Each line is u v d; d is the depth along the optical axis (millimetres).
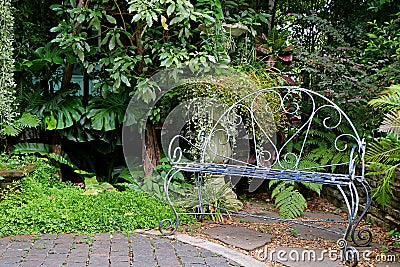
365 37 5109
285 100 4887
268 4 5984
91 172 5375
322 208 4684
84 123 4918
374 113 4270
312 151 4879
